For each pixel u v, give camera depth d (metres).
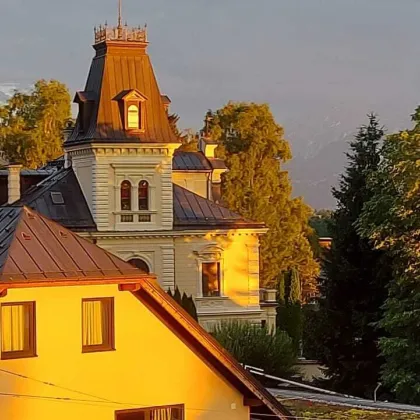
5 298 28.47
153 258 78.44
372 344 73.75
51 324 29.22
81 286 29.58
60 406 29.38
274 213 129.50
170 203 78.69
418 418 45.25
